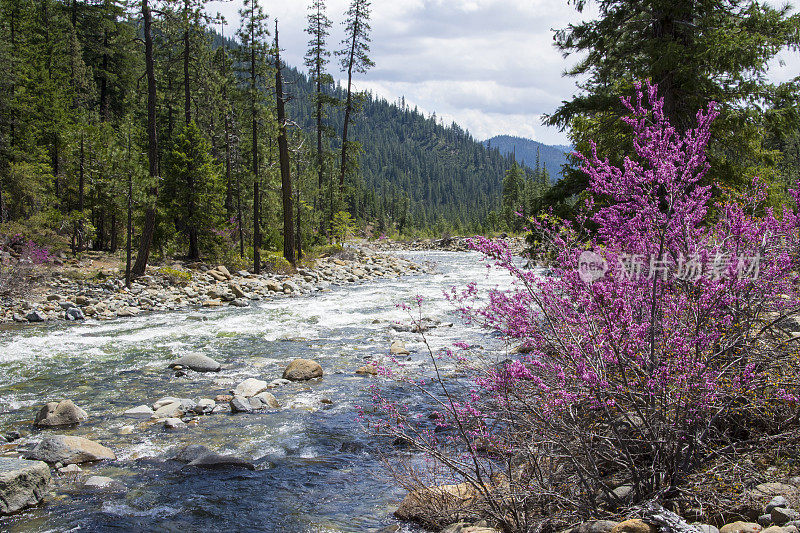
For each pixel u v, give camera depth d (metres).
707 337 3.47
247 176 32.09
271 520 4.92
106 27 45.69
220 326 14.83
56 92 36.72
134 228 31.78
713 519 3.35
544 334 3.83
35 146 33.97
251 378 9.71
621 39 13.62
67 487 5.62
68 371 10.29
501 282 23.31
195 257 28.97
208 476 5.90
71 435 7.05
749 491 3.42
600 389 3.46
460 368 5.32
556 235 4.07
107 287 19.88
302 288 22.70
